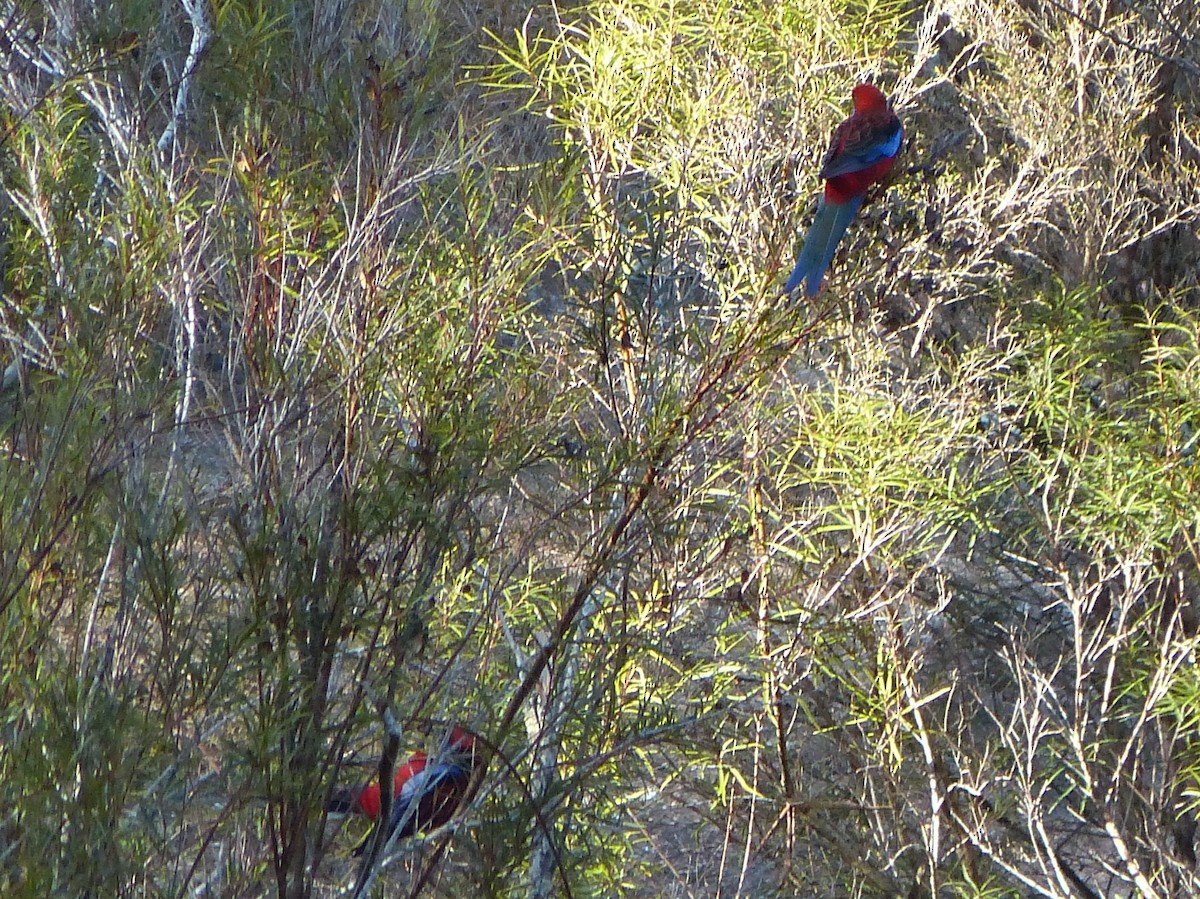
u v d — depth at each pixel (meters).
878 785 13.15
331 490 6.33
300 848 5.99
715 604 10.74
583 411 9.20
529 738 7.78
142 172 6.43
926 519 11.59
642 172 9.38
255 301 6.55
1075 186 12.84
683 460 8.25
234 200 6.63
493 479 6.72
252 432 6.31
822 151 9.66
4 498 5.42
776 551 11.44
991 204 11.98
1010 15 13.42
